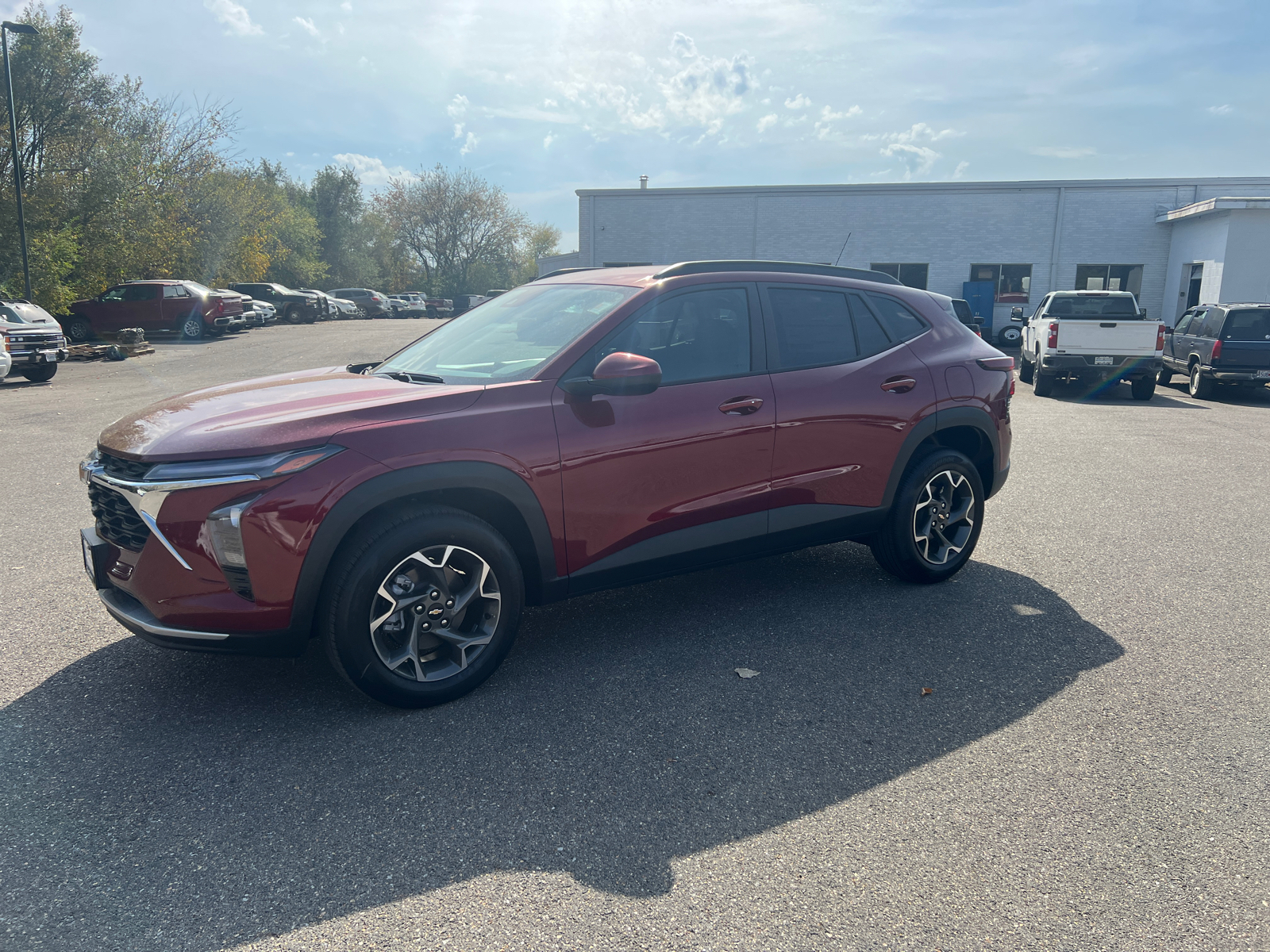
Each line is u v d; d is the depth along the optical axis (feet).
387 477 9.71
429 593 10.25
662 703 10.74
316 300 130.52
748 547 12.85
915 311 15.15
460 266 234.17
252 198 142.41
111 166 93.15
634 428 11.45
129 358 67.77
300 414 9.87
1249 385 51.72
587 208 97.55
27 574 15.43
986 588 15.17
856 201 94.48
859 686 11.24
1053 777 9.07
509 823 8.25
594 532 11.36
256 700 10.73
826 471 13.37
